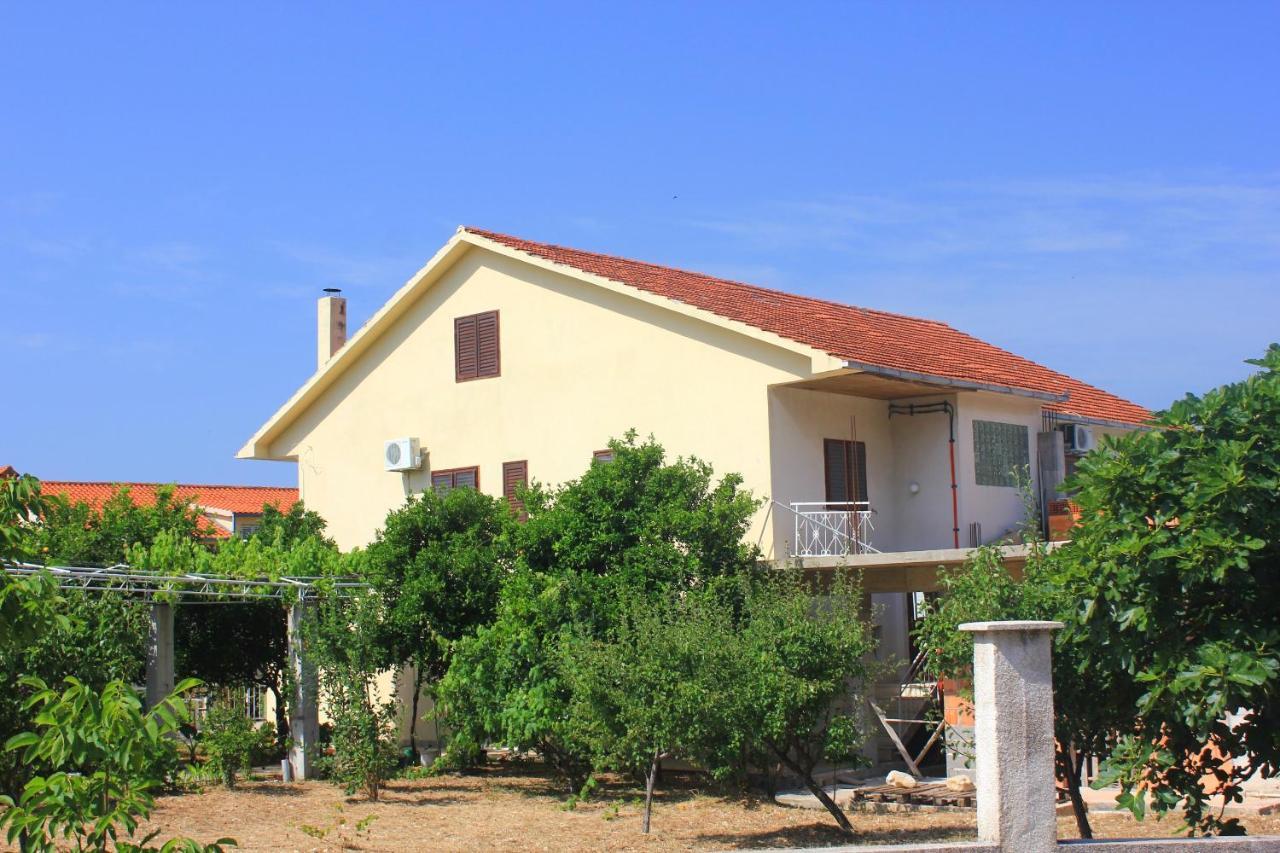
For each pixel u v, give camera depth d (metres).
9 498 8.01
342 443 28.23
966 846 8.20
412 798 19.94
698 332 22.70
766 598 16.84
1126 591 9.60
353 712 20.06
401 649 21.92
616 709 16.42
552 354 24.83
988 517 23.75
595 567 20.19
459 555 21.72
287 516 27.58
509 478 25.27
